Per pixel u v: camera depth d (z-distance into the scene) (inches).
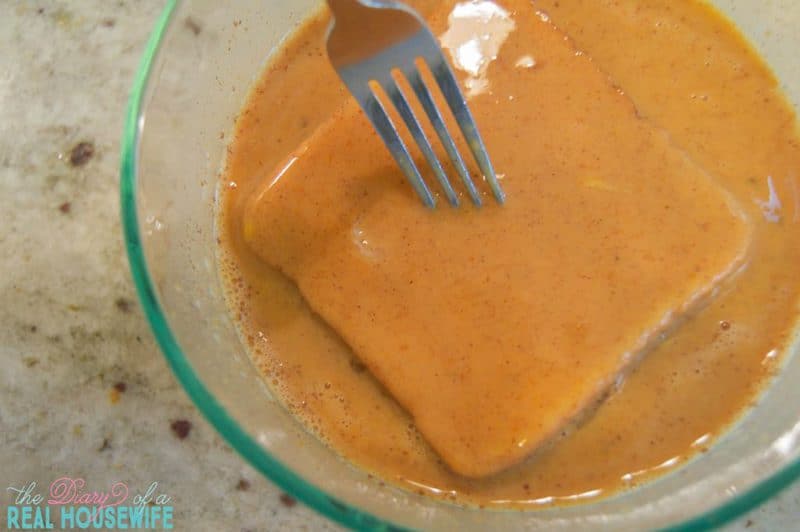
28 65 17.7
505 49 15.2
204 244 15.4
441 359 14.4
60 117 17.5
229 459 16.3
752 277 15.0
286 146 16.0
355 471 14.6
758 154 15.5
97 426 16.5
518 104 15.0
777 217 15.2
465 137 13.9
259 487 16.2
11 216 17.2
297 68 16.2
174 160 15.0
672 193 14.5
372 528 13.4
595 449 14.6
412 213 14.7
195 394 13.5
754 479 13.5
